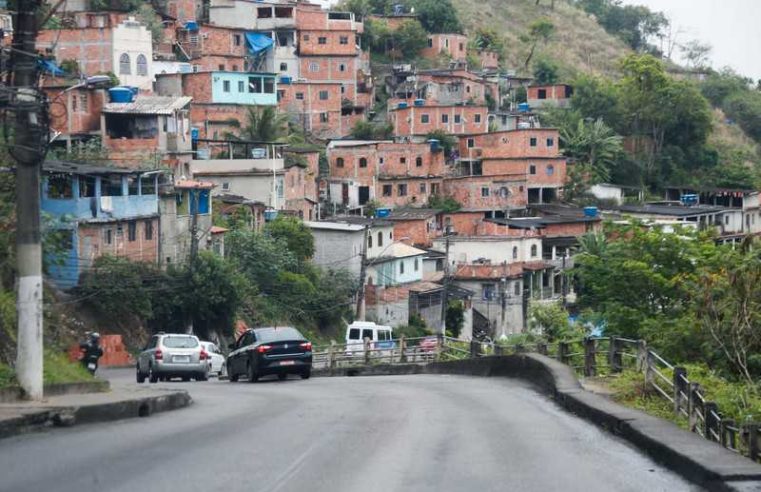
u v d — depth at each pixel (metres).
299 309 87.12
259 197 102.25
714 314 31.44
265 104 125.81
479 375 42.25
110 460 17.05
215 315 74.81
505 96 164.62
